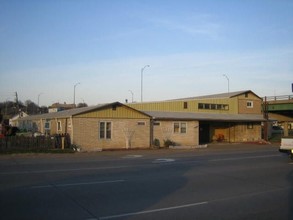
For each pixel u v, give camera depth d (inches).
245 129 1888.5
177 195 429.1
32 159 877.8
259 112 2063.2
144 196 420.2
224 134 1859.0
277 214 347.3
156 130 1427.2
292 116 2827.3
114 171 635.5
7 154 1005.8
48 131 1540.4
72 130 1202.6
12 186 471.2
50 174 586.6
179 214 341.4
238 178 568.7
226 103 1955.0
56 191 441.1
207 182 526.0
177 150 1259.8
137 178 554.9
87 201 389.4
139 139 1349.7
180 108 1839.3
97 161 829.2
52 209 352.2
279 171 660.7
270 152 1162.0
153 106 1792.6
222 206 376.8
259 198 418.9
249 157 958.4
